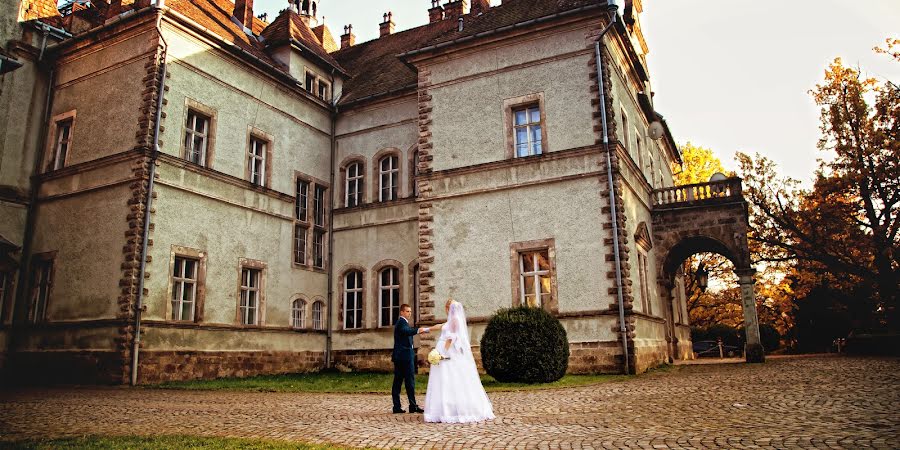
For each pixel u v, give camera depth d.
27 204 20.55
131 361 17.17
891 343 23.88
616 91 20.69
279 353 22.22
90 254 18.80
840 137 28.78
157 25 19.23
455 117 21.47
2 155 19.95
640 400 10.99
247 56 22.20
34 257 20.08
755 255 31.92
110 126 19.61
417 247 23.69
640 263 20.77
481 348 15.66
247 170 22.34
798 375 14.27
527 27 20.52
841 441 6.44
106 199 18.91
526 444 6.91
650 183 26.09
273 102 23.73
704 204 23.98
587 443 6.87
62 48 21.20
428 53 22.16
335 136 26.89
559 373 15.22
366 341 23.98
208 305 19.77
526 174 19.89
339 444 7.18
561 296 18.64
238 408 11.30
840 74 29.17
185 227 19.34
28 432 8.53
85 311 18.38
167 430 8.66
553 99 20.00
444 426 8.48
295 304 23.73
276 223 23.05
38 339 19.09
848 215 28.95
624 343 17.55
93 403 12.38
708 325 46.75
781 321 43.16
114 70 20.03
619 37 21.23
